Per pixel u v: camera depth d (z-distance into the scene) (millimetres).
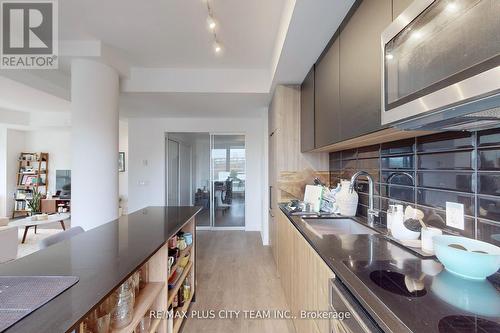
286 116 2908
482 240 1009
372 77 1186
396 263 1041
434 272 950
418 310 702
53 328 603
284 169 2910
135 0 1933
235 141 5258
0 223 3715
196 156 5391
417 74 780
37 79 2795
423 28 753
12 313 665
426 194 1333
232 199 5277
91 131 2602
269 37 2457
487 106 647
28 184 6766
